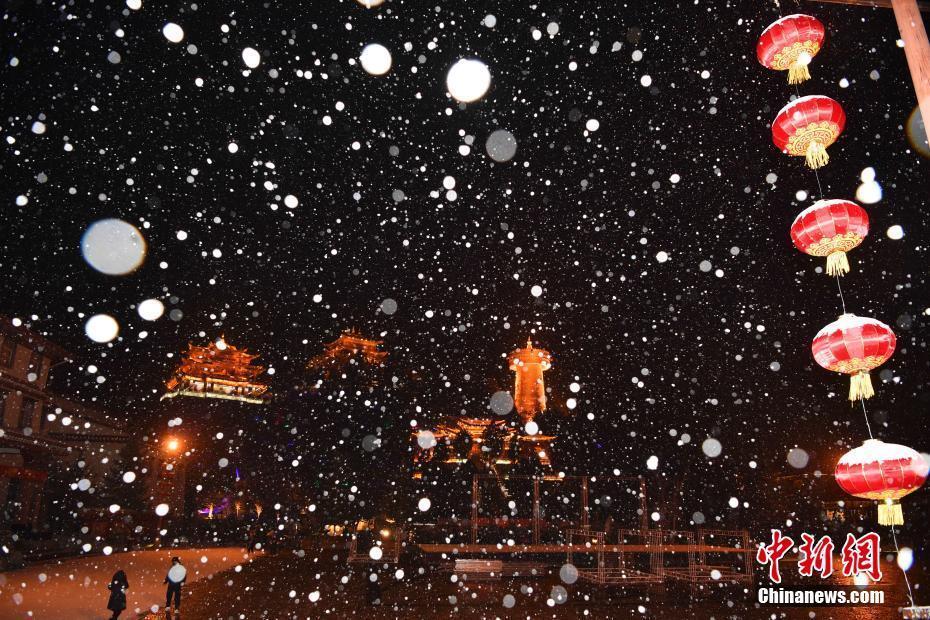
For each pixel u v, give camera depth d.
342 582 19.11
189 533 39.00
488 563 20.30
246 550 32.06
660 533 18.83
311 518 38.47
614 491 27.88
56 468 33.97
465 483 32.25
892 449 4.45
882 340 4.45
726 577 17.22
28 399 28.00
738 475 26.17
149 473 40.56
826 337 4.67
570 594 17.23
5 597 13.77
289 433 39.31
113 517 34.03
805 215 4.88
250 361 61.72
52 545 25.72
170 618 12.74
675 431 26.67
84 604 13.45
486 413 35.28
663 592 17.09
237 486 44.28
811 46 4.82
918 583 17.55
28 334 26.86
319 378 43.31
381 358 39.59
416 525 29.47
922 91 4.48
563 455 29.62
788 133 4.95
